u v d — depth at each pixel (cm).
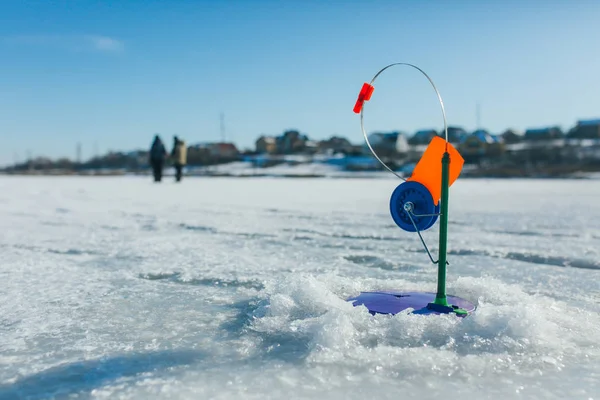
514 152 5947
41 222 829
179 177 2417
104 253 544
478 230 729
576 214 941
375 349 247
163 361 242
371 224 807
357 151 6544
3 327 297
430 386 212
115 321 307
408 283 377
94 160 8219
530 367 231
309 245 604
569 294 369
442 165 299
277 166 6016
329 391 208
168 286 397
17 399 204
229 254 538
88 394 207
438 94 313
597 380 218
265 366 234
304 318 298
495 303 330
